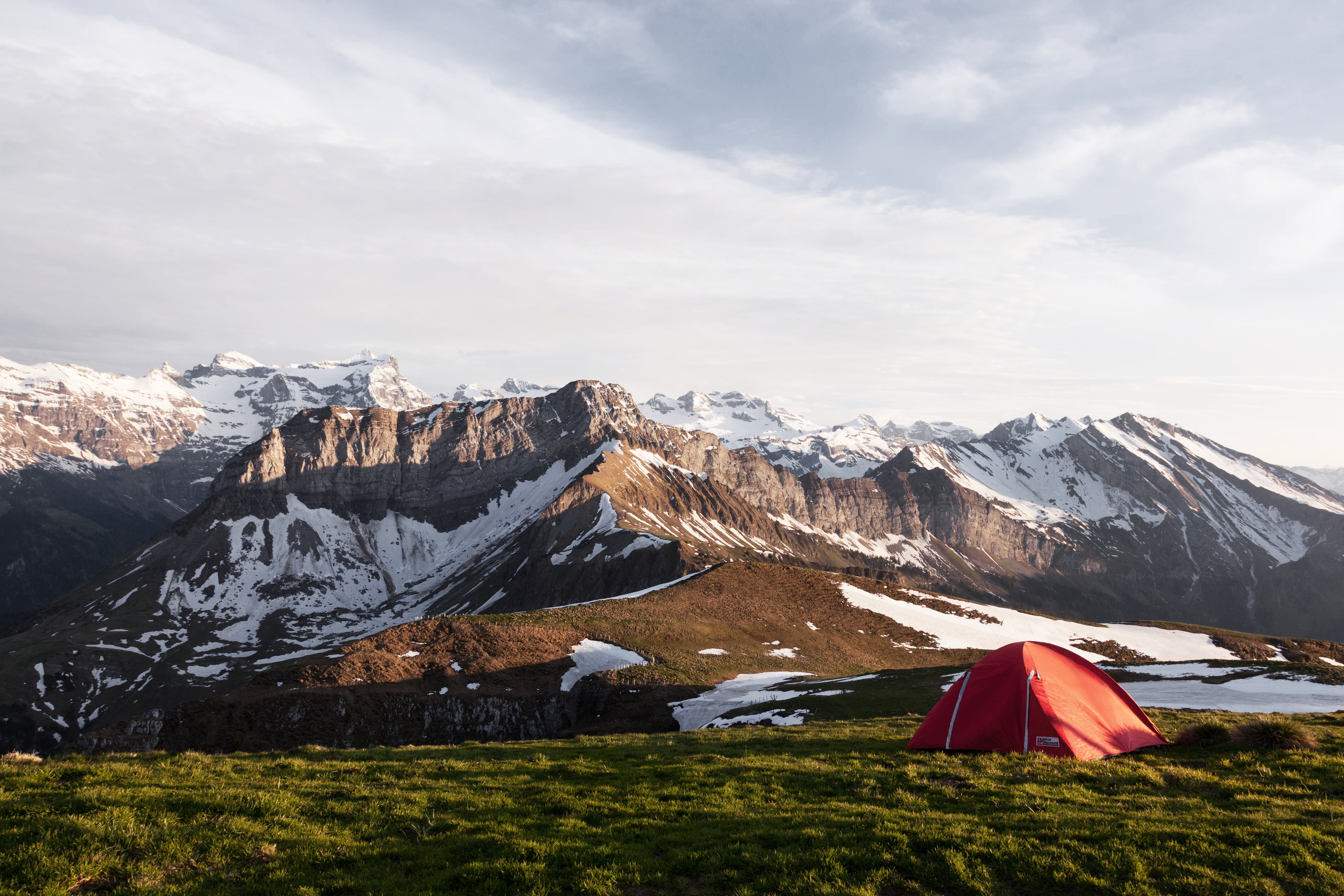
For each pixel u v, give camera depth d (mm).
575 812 20688
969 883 15484
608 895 15438
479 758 29375
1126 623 165125
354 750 31516
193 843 17484
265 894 15547
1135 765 25156
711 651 108000
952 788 22234
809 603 141875
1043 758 26016
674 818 19938
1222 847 16797
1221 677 64125
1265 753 26016
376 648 99750
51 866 15641
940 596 163250
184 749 77125
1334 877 15305
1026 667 29281
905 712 59906
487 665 96375
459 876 16125
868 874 15891
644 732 76438
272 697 83750
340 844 18062
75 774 22797
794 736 34375
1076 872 15781
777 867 16312
